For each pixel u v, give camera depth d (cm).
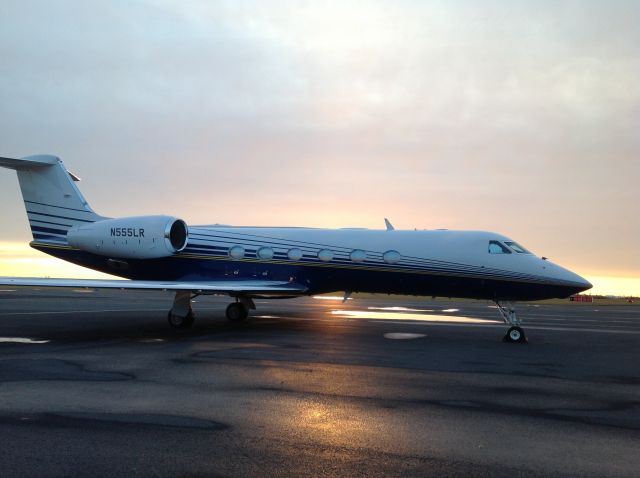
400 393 830
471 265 1656
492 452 570
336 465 529
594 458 555
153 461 534
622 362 1155
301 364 1067
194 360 1109
